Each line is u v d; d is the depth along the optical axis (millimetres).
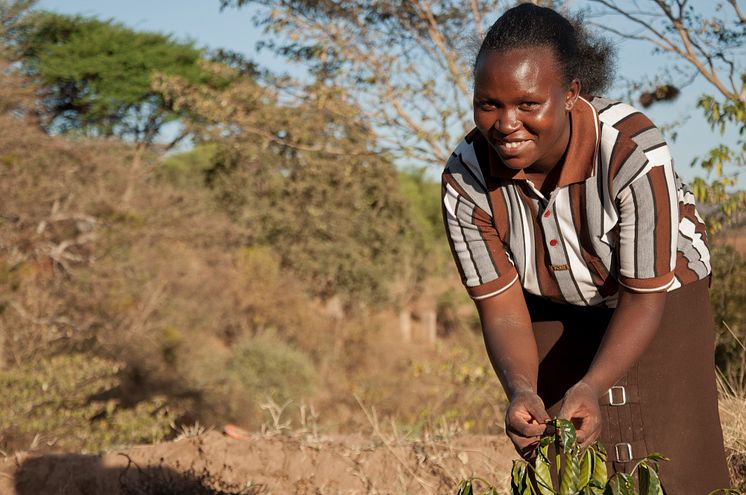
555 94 1974
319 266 22266
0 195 15094
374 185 21578
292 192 21422
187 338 18609
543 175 2184
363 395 12031
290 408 15836
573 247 2238
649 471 1892
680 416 2318
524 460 2000
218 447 4742
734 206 6070
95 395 16078
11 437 9391
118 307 16906
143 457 4812
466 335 12281
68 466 4785
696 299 2336
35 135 15891
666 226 2111
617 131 2104
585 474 1865
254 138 11305
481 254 2342
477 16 8719
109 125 23984
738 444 3637
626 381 2332
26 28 23109
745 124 6156
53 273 15859
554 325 2469
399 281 23047
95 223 16750
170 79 11734
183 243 19125
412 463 4348
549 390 2480
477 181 2291
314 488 4395
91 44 23172
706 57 7500
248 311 21500
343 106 9234
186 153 26422
